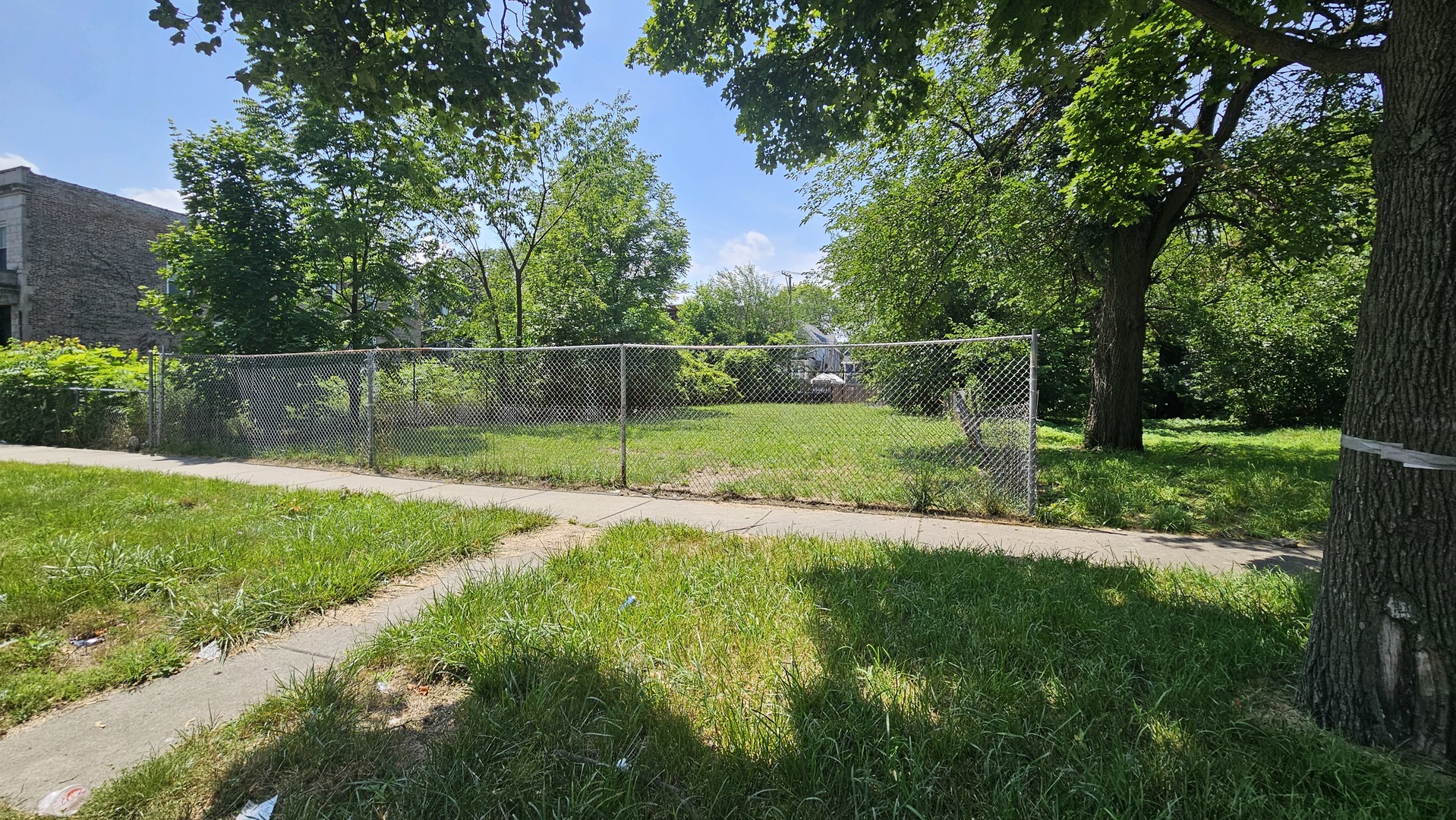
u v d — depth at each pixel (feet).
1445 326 6.75
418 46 14.17
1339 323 55.72
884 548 14.24
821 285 44.70
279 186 40.96
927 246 33.55
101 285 64.95
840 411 41.16
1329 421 56.70
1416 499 6.93
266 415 32.30
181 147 38.37
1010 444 19.60
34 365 39.55
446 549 14.48
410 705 8.05
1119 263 33.30
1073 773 6.31
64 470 25.73
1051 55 12.48
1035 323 44.42
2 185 59.47
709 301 141.79
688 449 33.14
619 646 9.09
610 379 50.37
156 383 34.65
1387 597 7.07
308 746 6.93
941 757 6.63
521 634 9.24
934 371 33.50
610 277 82.02
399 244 48.52
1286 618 10.35
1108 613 10.27
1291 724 7.50
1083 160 26.84
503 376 41.50
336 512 17.65
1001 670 8.24
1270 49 8.43
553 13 14.11
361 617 11.02
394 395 31.71
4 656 8.95
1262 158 26.96
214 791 6.30
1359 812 5.69
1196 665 8.45
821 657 8.77
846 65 14.56
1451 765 6.63
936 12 13.26
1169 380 68.18
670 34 15.70
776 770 6.44
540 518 17.88
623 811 5.84
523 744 6.87
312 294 44.16
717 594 11.25
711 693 7.91
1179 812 5.86
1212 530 17.16
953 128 35.14
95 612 10.64
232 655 9.55
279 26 12.57
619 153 73.20
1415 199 6.98
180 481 23.25
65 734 7.42
